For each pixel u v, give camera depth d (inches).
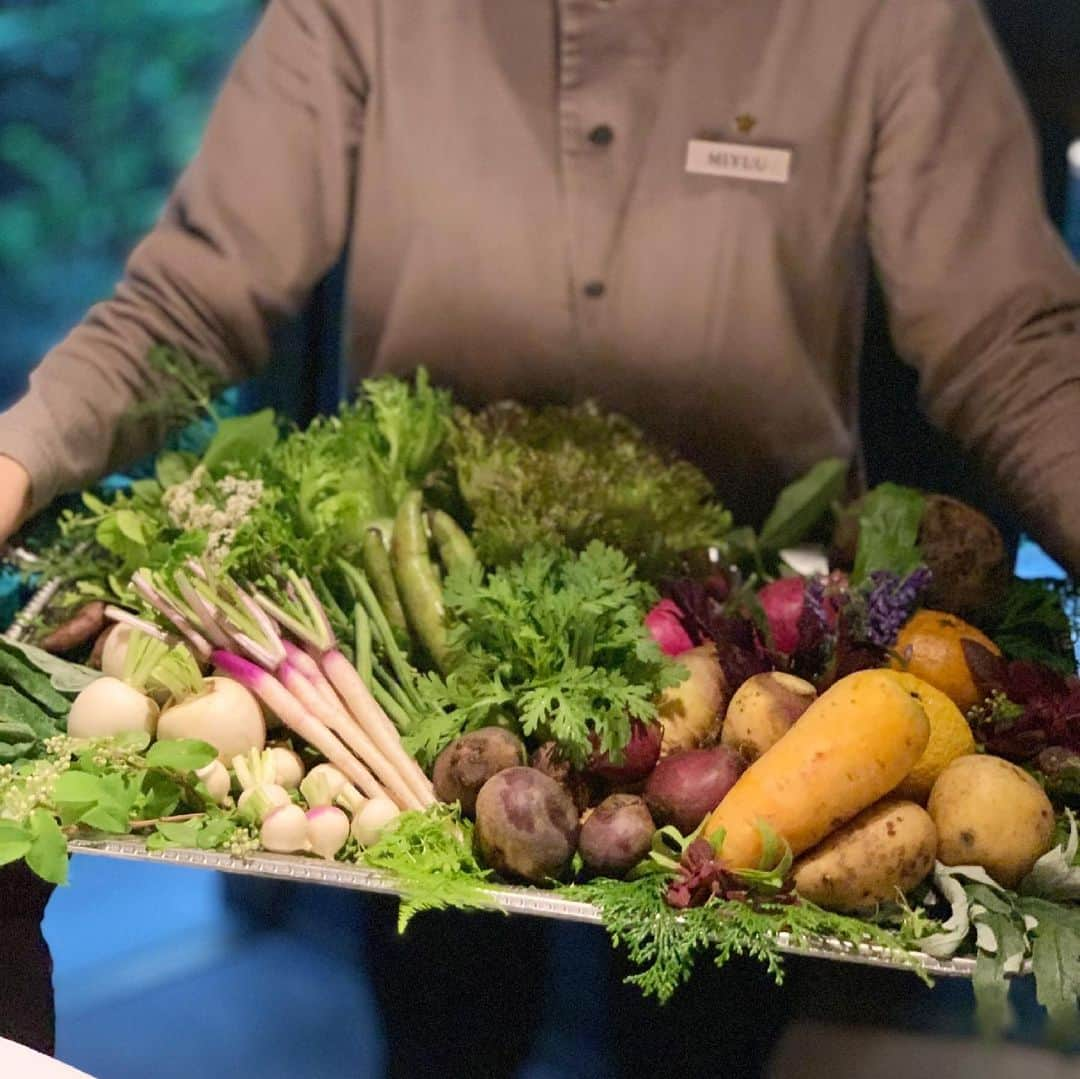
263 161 59.9
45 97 88.4
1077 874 38.2
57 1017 47.9
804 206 58.7
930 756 40.4
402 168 59.7
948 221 57.7
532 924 40.9
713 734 42.7
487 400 63.2
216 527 46.8
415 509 48.4
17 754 42.3
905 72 57.1
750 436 62.4
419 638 46.7
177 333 59.7
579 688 40.5
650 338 60.5
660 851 38.2
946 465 71.6
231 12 85.4
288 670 43.3
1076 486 53.9
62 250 92.5
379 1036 44.6
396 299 61.8
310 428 54.8
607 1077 41.0
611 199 58.9
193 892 47.8
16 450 50.5
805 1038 38.0
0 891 38.7
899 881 37.4
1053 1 66.9
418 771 41.6
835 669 42.9
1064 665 49.0
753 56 57.4
